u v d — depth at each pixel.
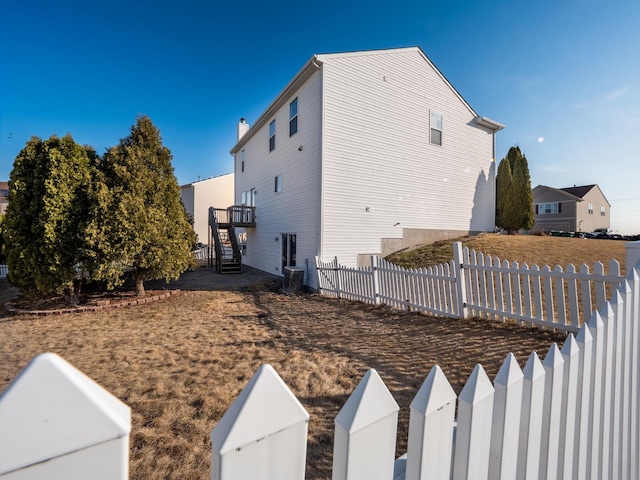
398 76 10.66
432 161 11.64
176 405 2.74
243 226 14.29
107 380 3.24
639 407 2.03
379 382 0.82
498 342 3.98
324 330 5.05
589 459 1.46
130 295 7.93
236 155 18.02
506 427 1.02
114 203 6.68
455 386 2.96
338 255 9.45
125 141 7.61
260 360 3.75
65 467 0.48
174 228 8.00
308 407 2.68
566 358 1.27
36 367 0.47
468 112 12.83
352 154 9.70
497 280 4.64
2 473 0.43
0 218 10.05
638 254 3.01
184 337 4.75
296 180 10.63
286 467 0.71
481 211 13.36
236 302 7.54
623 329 1.80
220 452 0.60
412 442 0.85
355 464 0.75
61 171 6.33
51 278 6.37
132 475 1.93
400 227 10.80
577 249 10.50
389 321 5.45
